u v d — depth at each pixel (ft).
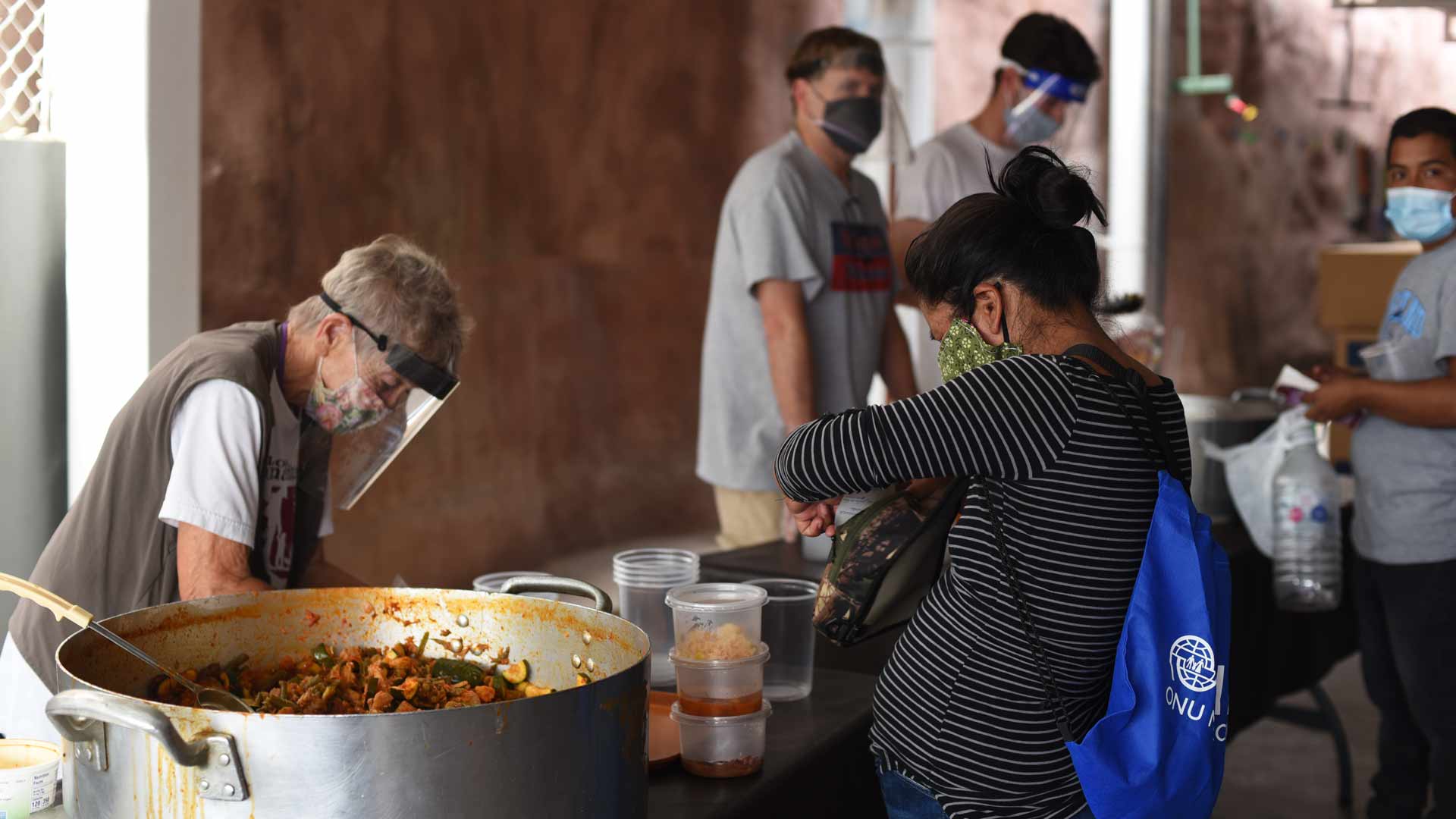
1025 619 4.22
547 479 14.11
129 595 4.82
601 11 14.24
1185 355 21.68
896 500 4.72
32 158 7.47
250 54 10.41
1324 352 24.91
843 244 9.46
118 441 4.80
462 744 2.99
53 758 4.06
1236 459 9.39
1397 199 8.11
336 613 4.32
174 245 7.82
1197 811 4.12
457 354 5.28
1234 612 8.62
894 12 13.91
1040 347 4.52
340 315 4.98
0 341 7.37
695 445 16.06
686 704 4.54
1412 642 8.09
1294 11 22.94
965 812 4.42
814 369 9.43
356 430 5.29
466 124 12.75
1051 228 4.49
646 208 15.12
